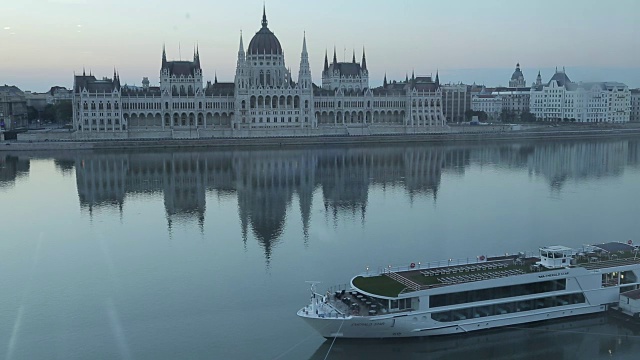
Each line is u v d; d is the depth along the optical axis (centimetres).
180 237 15950
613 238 15375
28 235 16300
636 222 17188
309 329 9906
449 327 9300
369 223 17300
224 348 9300
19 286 12300
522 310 9750
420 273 10075
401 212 18775
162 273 12950
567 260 10162
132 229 16862
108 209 19512
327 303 9494
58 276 12875
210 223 17462
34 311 10962
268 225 17150
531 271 9950
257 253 14338
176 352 9194
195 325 10175
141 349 9350
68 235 16275
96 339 9738
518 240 15200
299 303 11062
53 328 10200
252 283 12194
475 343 9238
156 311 10831
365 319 8875
